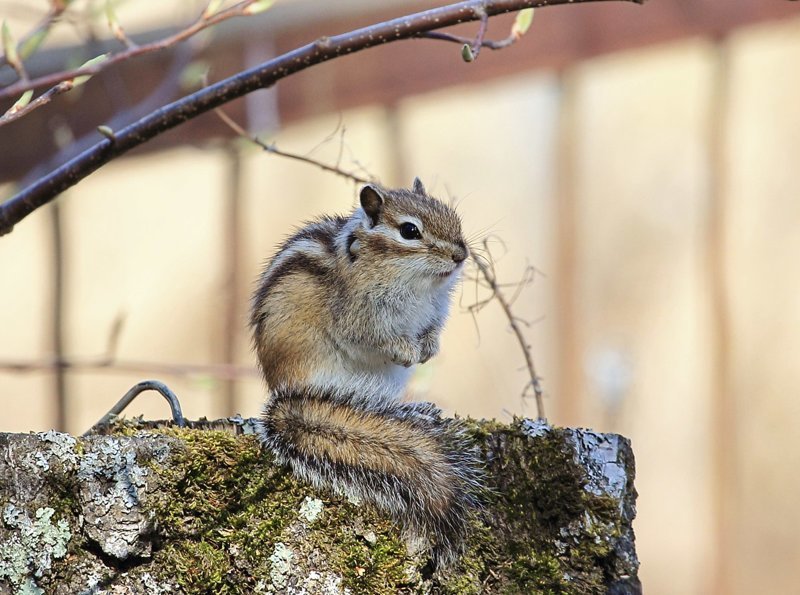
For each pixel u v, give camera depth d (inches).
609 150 595.8
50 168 459.8
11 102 452.4
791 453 574.6
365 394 258.1
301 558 233.3
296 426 241.9
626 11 589.0
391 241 327.3
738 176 596.4
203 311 536.4
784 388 580.1
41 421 522.6
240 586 230.8
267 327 327.0
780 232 592.7
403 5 521.3
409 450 242.4
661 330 586.6
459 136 580.1
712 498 579.8
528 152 582.9
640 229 590.9
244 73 268.7
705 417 581.6
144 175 540.1
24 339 526.0
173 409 264.5
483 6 260.7
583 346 572.7
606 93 594.6
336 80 564.4
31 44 274.8
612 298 585.6
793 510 572.4
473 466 247.0
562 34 588.4
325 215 386.6
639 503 580.7
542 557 241.9
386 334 328.5
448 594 237.1
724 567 574.2
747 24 583.8
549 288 575.5
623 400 560.4
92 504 226.7
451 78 578.9
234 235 542.0
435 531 238.7
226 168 541.0
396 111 569.0
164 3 499.5
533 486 247.0
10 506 224.2
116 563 226.5
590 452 251.9
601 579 243.3
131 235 539.2
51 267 529.3
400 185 566.3
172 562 228.1
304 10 524.4
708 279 589.0
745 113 598.2
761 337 587.5
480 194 580.1
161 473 230.4
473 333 554.9
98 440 230.4
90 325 530.9
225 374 385.1
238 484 235.1
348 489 238.1
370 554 235.5
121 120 415.2
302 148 557.0
